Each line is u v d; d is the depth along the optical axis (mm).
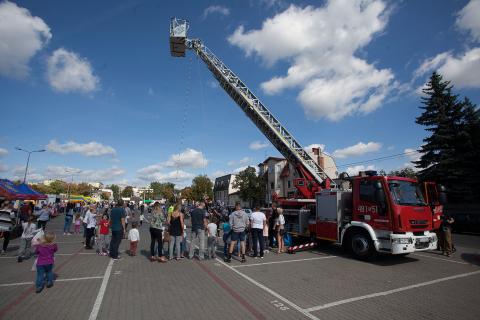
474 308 5480
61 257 10258
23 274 7793
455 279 7559
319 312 5250
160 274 7836
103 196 138125
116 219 10031
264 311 5266
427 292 6438
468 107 26875
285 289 6590
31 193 19969
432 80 28750
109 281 7105
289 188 43469
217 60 18656
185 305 5512
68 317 4891
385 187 9477
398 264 9391
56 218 36281
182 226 9984
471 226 20453
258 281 7242
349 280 7391
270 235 12977
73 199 53875
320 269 8602
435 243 9883
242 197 41500
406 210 9250
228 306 5488
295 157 15656
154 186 111562
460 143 26844
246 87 17219
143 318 4887
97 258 10078
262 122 16641
